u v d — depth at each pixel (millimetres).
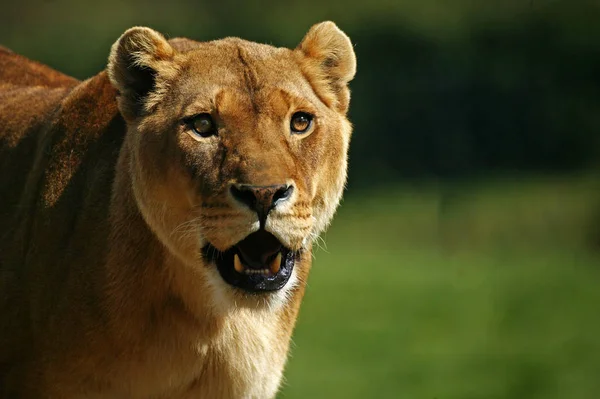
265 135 6750
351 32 28625
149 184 6980
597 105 26500
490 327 15703
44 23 30344
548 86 26844
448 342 15164
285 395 13023
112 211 7262
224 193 6609
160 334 7211
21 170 7891
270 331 7555
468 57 27625
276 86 6941
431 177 24719
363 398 13078
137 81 7230
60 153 7586
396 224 21719
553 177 24344
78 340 7141
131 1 30594
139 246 7152
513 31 28312
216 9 30078
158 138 6945
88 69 28453
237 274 6887
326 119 7191
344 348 14820
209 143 6781
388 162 25234
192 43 7719
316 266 19094
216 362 7363
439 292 17422
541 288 17578
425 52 27766
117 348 7156
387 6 29484
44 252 7348
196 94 6871
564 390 13719
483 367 14188
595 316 16375
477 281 17953
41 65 9422
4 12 30422
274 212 6574
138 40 7188
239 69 7004
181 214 6906
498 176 24547
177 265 7117
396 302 16750
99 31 29828
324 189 7211
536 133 26016
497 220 21594
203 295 7152
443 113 26312
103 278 7152
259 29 29266
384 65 27516
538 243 20766
